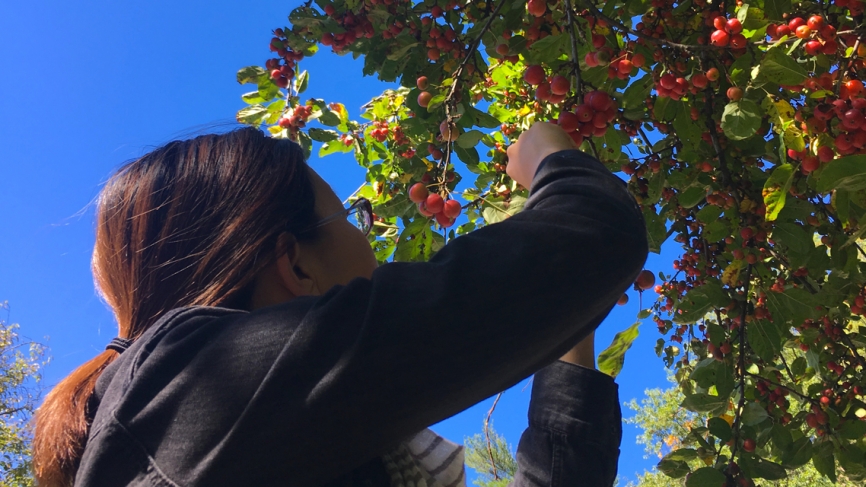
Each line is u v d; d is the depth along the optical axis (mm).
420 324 620
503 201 1926
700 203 3016
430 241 2379
